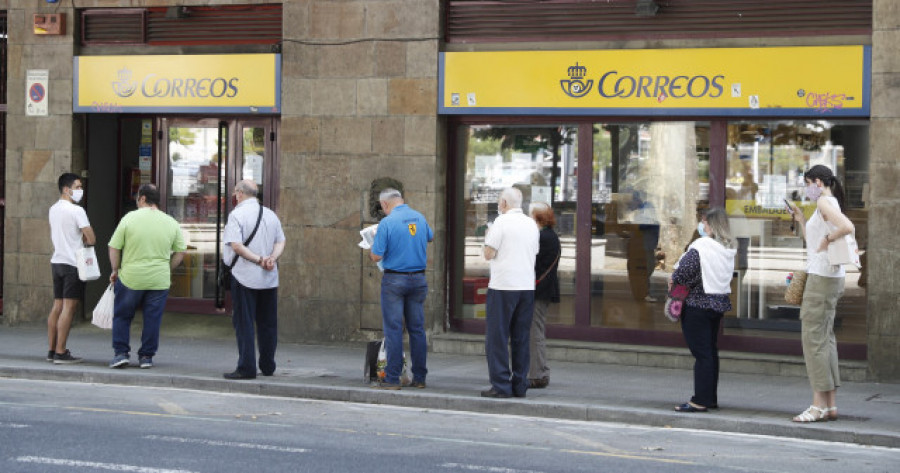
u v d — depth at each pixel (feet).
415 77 45.47
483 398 34.50
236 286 37.91
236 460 25.63
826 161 40.75
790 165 41.34
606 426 31.94
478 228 46.01
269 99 47.78
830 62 40.04
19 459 25.23
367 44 46.09
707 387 32.50
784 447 28.94
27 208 51.16
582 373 40.47
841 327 40.40
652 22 42.78
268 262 37.76
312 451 26.96
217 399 35.47
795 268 41.22
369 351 36.88
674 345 43.04
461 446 28.27
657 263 43.27
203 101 48.75
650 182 43.34
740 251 42.14
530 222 35.14
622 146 43.73
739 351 42.09
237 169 51.13
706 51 41.75
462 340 44.88
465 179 46.14
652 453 27.81
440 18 45.32
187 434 28.94
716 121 42.27
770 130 41.60
